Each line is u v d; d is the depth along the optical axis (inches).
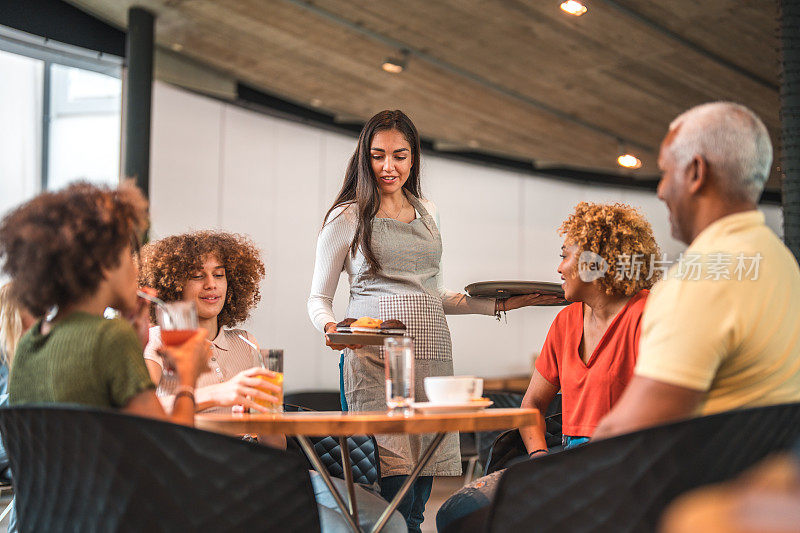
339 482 90.0
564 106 297.6
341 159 334.0
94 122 294.5
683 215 61.0
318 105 311.4
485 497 76.2
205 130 287.0
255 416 65.5
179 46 265.7
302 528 60.0
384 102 303.7
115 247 60.9
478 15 231.0
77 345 58.8
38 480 58.9
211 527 57.4
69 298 60.5
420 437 101.3
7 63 292.4
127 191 63.6
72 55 236.2
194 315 66.2
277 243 309.1
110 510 56.2
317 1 227.9
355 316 103.0
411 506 101.4
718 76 260.7
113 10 233.9
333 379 321.7
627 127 317.1
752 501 13.3
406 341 68.9
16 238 59.2
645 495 54.3
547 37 241.3
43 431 56.6
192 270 97.0
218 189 290.7
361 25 242.5
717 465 54.2
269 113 307.4
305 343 313.6
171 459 56.0
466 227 364.2
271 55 268.7
